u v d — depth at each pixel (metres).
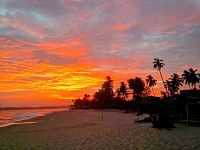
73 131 23.48
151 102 34.19
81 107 195.25
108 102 137.88
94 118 49.31
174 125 24.31
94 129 24.45
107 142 15.57
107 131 21.88
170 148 12.62
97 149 13.43
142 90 119.56
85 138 17.89
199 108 25.73
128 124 29.14
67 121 42.94
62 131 24.17
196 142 14.02
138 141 15.34
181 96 28.69
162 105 31.62
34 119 55.19
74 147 14.34
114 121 37.38
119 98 132.50
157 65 97.75
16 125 37.06
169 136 16.88
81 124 33.72
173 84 103.69
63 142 16.44
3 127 34.09
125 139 16.48
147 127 23.66
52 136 20.14
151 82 122.19
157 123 22.62
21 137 20.59
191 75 93.44
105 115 61.59
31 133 23.88
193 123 25.62
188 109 25.33
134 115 57.03
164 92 103.44
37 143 16.56
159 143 14.23
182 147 12.75
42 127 31.58
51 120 48.34
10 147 15.41
